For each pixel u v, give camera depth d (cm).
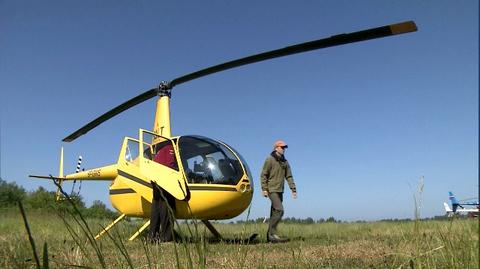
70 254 350
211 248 504
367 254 473
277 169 810
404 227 725
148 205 814
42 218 562
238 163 782
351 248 532
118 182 902
